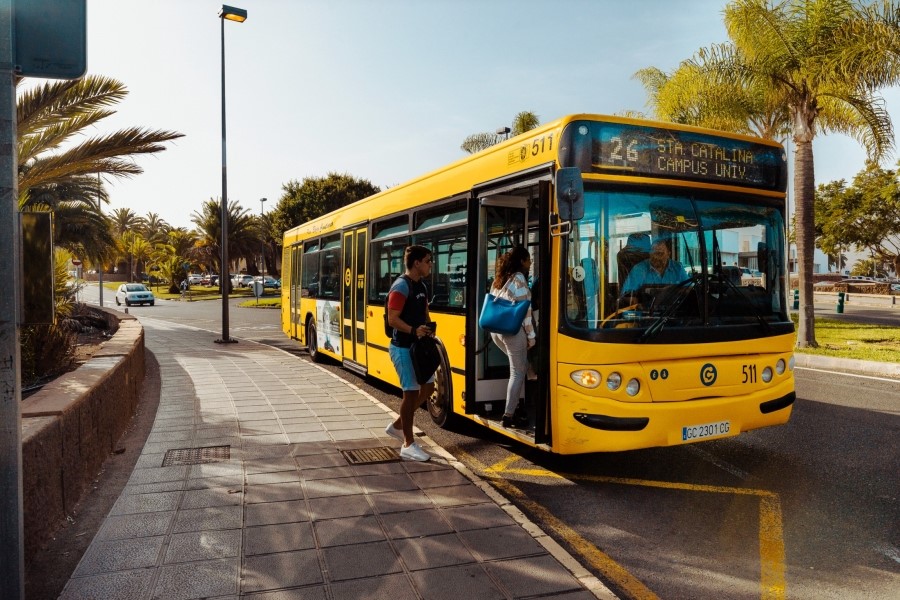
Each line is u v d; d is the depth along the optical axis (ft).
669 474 18.92
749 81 48.83
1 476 9.07
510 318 18.86
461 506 15.48
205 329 78.18
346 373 39.17
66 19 9.68
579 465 19.92
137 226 255.29
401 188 28.66
